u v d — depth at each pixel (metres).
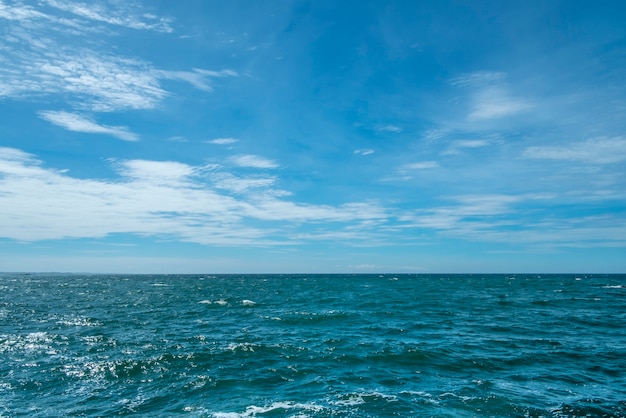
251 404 13.52
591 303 47.50
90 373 17.20
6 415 12.72
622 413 12.57
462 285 106.00
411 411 12.76
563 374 16.84
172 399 14.09
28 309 43.62
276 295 68.00
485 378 16.36
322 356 19.97
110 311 41.84
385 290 82.25
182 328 29.47
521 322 31.50
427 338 24.56
